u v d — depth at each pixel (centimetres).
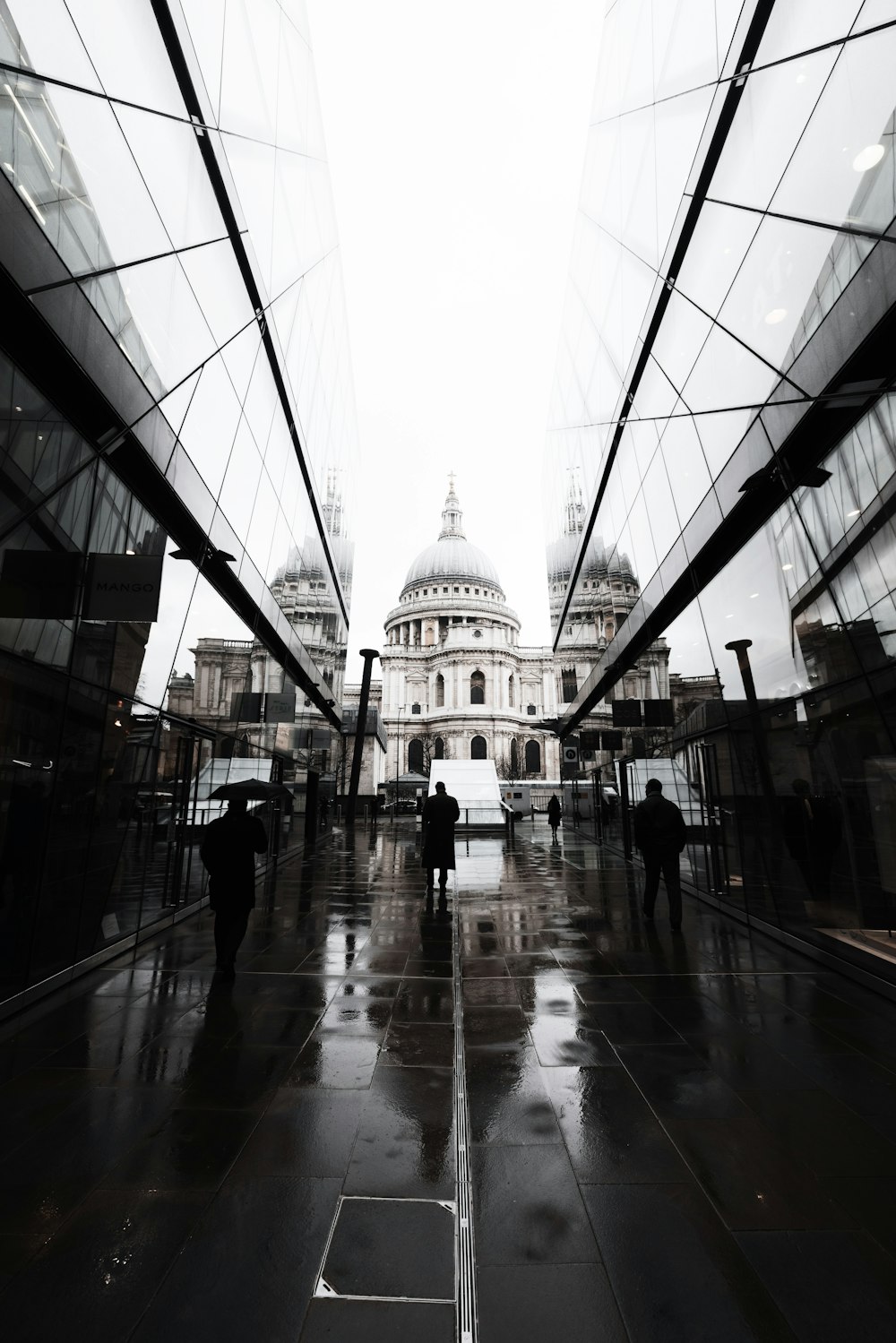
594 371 1623
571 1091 393
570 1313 226
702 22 800
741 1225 273
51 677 575
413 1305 229
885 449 530
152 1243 260
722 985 606
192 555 991
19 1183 300
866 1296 235
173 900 938
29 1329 218
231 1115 363
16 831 527
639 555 1409
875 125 487
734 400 820
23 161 464
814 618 680
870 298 516
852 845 616
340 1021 511
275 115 1117
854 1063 430
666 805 873
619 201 1263
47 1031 489
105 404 620
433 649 10419
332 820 2728
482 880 1327
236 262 987
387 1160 320
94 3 548
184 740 984
